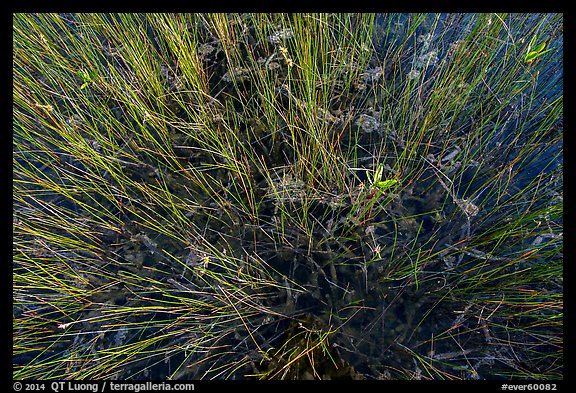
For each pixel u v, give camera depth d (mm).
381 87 2244
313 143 1980
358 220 1865
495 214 1930
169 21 2199
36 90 2268
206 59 2418
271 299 1847
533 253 1698
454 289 1747
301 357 1636
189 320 1786
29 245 1933
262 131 2197
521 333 1684
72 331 1799
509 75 2115
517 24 2322
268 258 1942
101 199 2125
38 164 2230
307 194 1967
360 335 1739
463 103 2016
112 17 2336
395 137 2131
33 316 1740
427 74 2326
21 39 2359
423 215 1980
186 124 2088
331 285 1843
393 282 1827
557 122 2016
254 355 1691
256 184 2082
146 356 1735
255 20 2395
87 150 1951
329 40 2381
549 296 1620
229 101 2322
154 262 1952
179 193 2105
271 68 2324
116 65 2453
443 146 2094
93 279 1882
